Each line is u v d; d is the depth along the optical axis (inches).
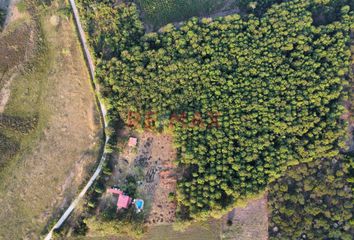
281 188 2618.1
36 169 2778.1
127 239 2640.3
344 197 2588.6
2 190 2748.5
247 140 2625.5
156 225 2662.4
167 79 2787.9
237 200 2554.1
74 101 2896.2
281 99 2716.5
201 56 2839.6
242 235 2625.5
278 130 2657.5
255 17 2881.4
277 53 2802.7
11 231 2669.8
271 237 2571.4
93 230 2625.5
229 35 2839.6
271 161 2600.9
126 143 2800.2
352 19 2881.4
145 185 2731.3
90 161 2755.9
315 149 2635.3
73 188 2716.5
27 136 2844.5
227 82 2746.1
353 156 2647.6
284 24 2851.9
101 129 2824.8
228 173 2588.6
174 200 2687.0
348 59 2800.2
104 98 2792.8
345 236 2492.6
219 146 2632.9
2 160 2797.7
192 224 2650.1
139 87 2792.8
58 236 2605.8
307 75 2743.6
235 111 2694.4
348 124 2753.4
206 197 2549.2
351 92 2783.0
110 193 2704.2
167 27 2896.2
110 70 2815.0
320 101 2704.2
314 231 2541.8
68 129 2847.0
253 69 2765.7
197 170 2637.8
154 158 2780.5
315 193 2608.3
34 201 2719.0
